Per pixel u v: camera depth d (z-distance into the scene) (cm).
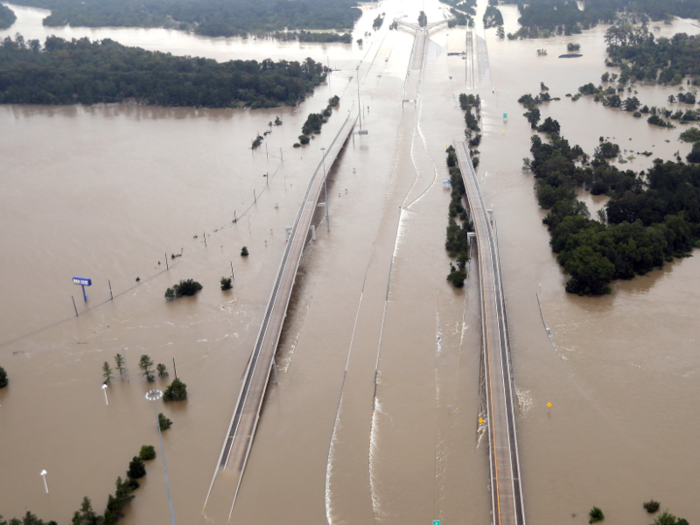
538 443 16475
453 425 17112
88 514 14112
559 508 14575
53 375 19188
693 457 15888
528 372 19100
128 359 19838
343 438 16850
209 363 19700
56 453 16325
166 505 14788
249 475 15700
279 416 17638
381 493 15175
